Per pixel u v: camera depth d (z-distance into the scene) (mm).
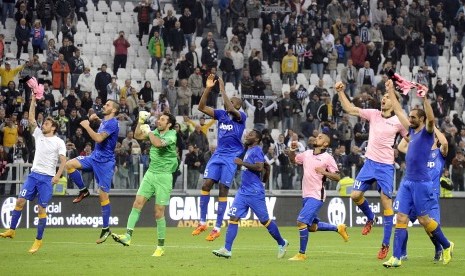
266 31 80562
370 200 68562
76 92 72312
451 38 91125
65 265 32125
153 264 32688
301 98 75875
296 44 80625
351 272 30109
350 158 68500
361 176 37500
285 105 74938
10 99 66312
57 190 61344
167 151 36469
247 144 35156
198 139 67062
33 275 28594
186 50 81000
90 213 62281
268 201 66625
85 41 80750
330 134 71375
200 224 42281
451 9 90625
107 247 42375
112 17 83312
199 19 82125
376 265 32906
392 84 32188
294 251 41312
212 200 65188
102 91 70750
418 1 88250
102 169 41062
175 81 77688
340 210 67625
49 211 61219
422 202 31672
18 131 64812
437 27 86500
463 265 33156
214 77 40500
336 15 83875
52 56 72938
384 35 84562
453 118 78875
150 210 64188
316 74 81750
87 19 82188
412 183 31734
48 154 38344
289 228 64625
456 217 70375
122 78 78125
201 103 41031
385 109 36969
